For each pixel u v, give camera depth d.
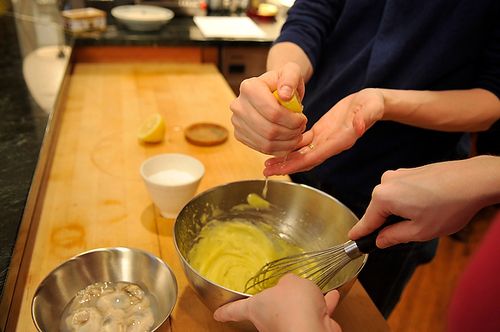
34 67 0.98
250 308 0.39
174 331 0.46
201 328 0.46
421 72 0.64
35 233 0.57
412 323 1.21
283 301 0.37
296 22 0.73
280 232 0.60
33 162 0.63
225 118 0.93
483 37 0.62
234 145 0.83
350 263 0.49
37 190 0.62
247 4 1.66
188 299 0.49
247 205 0.59
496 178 0.35
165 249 0.56
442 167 0.37
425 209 0.36
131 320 0.43
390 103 0.57
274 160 0.53
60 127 0.84
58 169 0.71
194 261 0.54
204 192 0.55
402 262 0.78
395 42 0.64
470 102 0.61
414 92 0.60
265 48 1.37
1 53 1.05
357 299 0.52
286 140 0.45
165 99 1.00
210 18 1.49
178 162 0.66
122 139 0.82
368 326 0.49
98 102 0.96
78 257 0.47
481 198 0.35
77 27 1.22
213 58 1.34
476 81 0.67
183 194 0.59
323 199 0.56
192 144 0.82
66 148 0.77
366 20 0.69
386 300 0.83
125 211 0.63
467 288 0.32
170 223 0.61
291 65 0.46
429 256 0.83
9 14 1.34
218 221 0.58
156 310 0.45
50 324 0.42
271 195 0.59
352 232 0.42
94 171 0.71
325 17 0.74
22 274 0.50
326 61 0.76
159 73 1.16
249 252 0.58
